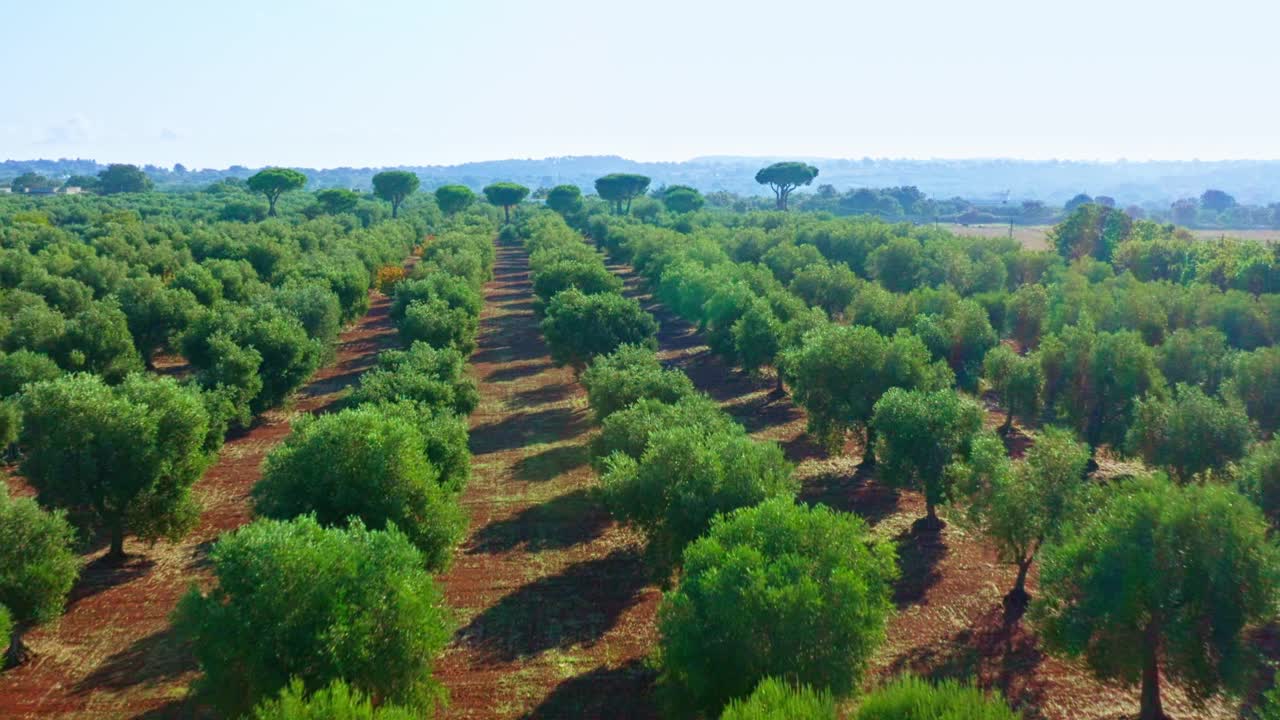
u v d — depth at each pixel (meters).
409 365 55.75
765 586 25.42
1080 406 57.75
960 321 70.38
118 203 196.62
